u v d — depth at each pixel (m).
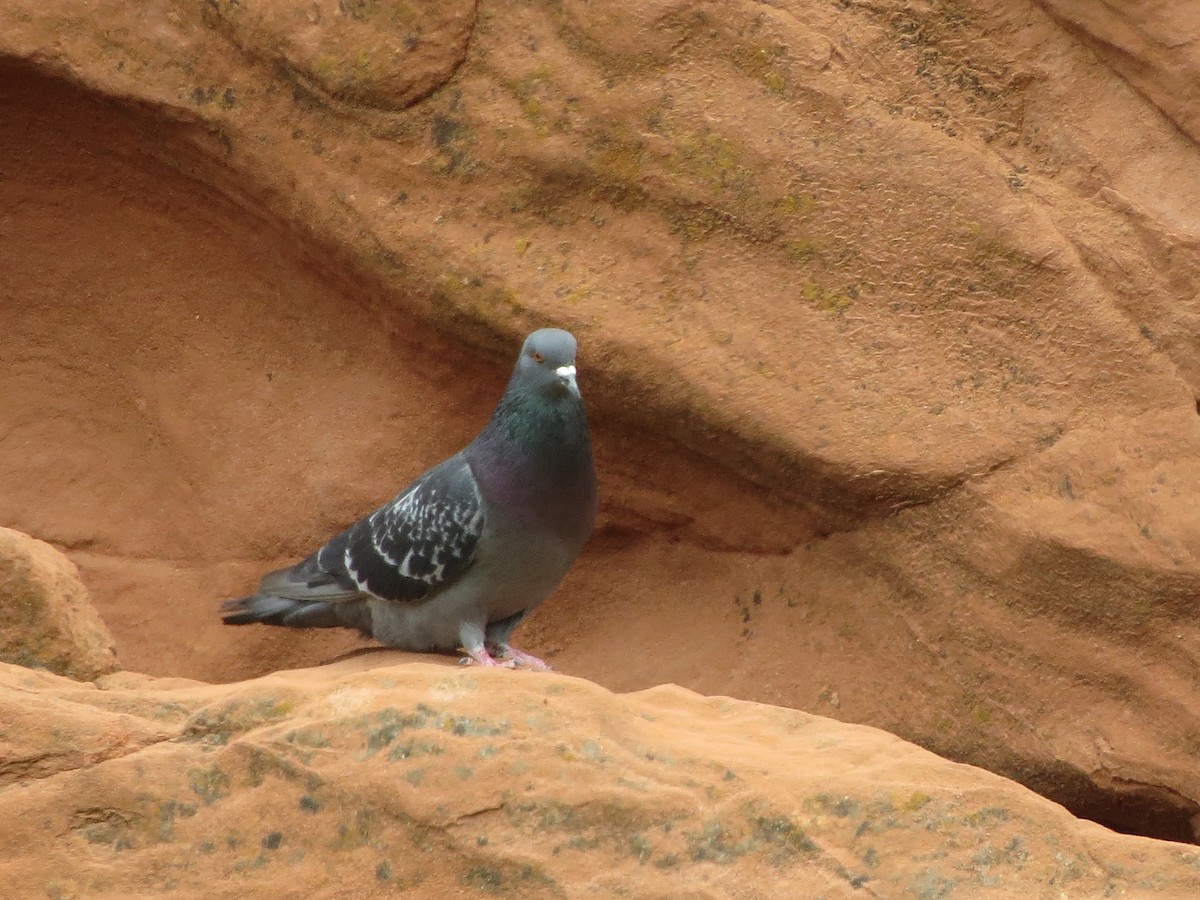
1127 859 8.48
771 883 8.29
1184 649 11.59
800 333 11.84
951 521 11.85
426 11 11.76
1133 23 11.84
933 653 12.11
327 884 8.30
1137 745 11.70
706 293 11.88
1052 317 11.75
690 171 11.82
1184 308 11.71
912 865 8.38
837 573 12.48
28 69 11.98
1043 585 11.71
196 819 8.46
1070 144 12.03
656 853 8.34
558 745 8.60
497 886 8.27
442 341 12.63
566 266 11.93
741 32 11.80
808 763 8.98
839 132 11.80
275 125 11.99
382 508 11.26
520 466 10.66
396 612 11.20
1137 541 11.48
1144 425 11.62
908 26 11.99
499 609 11.14
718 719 9.80
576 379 11.91
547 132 11.83
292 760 8.53
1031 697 11.88
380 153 11.95
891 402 11.77
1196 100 11.84
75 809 8.42
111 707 8.95
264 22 11.79
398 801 8.38
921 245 11.79
